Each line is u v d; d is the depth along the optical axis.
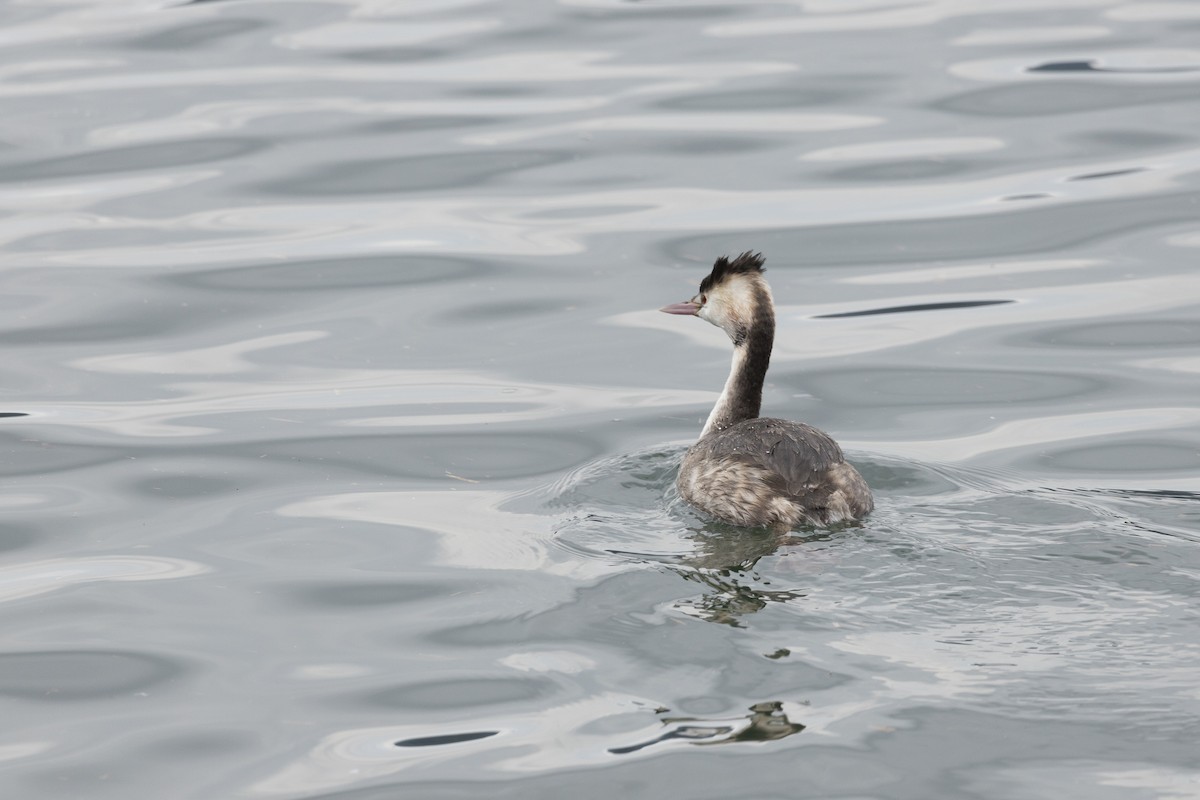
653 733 9.64
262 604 11.78
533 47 26.67
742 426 13.55
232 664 10.89
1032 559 11.61
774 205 20.70
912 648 10.31
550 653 10.70
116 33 27.48
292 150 22.48
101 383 16.31
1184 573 11.28
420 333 17.58
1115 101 23.50
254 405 15.83
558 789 9.20
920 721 9.49
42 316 17.81
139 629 11.45
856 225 20.12
